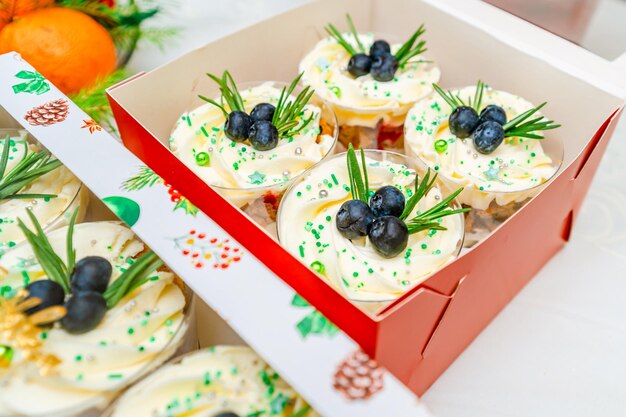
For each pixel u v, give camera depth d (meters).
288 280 0.26
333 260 0.29
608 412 0.29
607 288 0.33
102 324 0.24
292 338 0.20
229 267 0.22
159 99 0.36
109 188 0.25
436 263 0.29
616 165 0.39
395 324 0.22
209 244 0.23
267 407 0.22
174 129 0.36
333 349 0.20
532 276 0.33
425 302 0.23
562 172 0.28
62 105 0.29
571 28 0.39
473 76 0.40
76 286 0.23
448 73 0.41
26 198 0.28
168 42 0.45
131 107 0.34
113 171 0.26
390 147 0.41
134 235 0.26
